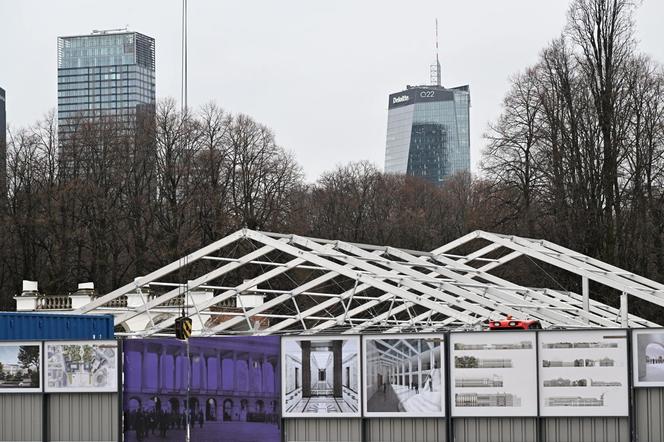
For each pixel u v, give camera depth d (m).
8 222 113.19
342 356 45.69
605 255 95.12
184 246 113.50
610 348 43.34
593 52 98.62
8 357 48.53
